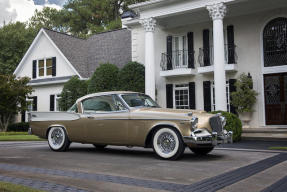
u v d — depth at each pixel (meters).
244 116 13.63
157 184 3.94
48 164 5.58
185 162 5.86
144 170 4.96
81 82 17.64
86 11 35.22
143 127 6.45
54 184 3.90
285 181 4.11
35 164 5.58
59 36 21.95
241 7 13.87
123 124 6.70
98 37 23.00
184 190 3.64
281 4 13.48
